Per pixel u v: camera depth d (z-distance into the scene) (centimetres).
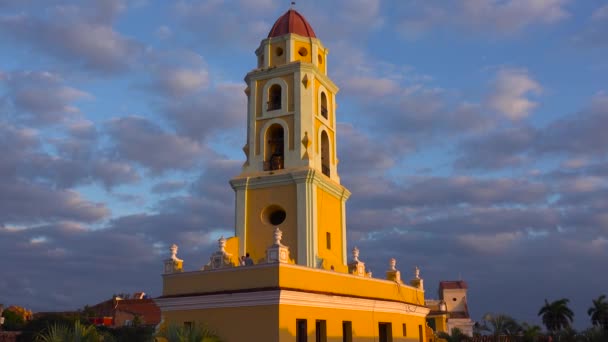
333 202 3478
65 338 2386
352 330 2931
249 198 3309
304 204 3148
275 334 2412
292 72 3441
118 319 7662
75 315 7294
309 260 3072
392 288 3434
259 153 3403
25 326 5950
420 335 3756
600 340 4712
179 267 2833
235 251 3156
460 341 5584
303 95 3391
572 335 5747
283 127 3381
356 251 3347
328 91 3688
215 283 2639
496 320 8106
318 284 2723
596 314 9238
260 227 3234
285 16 3725
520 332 7819
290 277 2545
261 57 3662
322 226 3278
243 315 2512
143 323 7256
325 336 2717
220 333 2547
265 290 2447
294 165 3288
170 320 2692
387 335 3306
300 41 3581
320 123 3491
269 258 2553
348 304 2917
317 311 2684
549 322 9356
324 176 3338
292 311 2508
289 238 3144
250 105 3509
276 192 3247
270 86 3484
